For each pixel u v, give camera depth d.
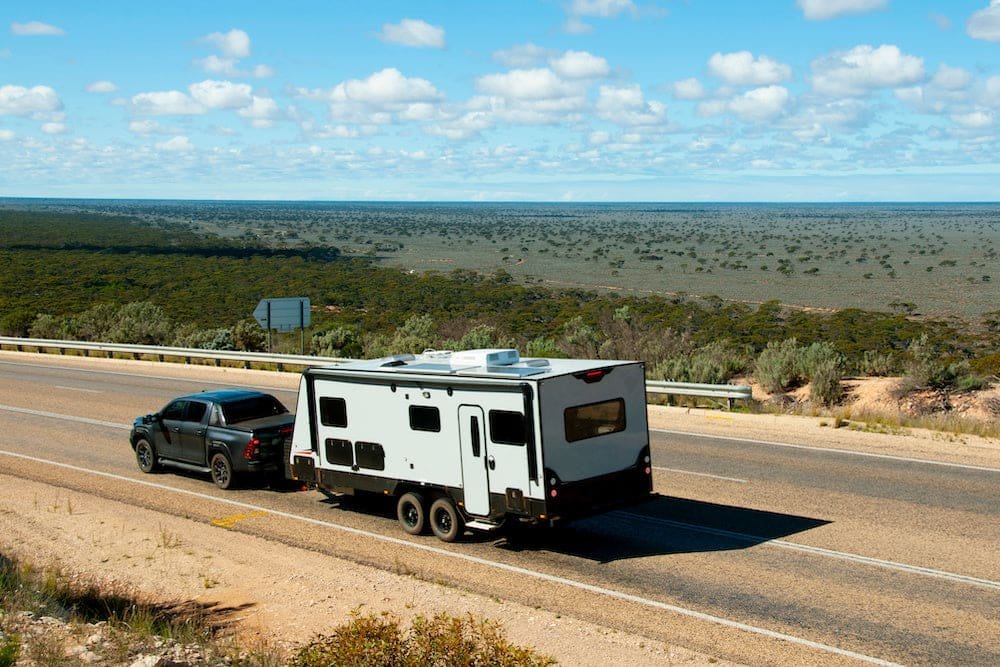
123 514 14.03
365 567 11.10
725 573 10.31
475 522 11.65
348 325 49.25
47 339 44.69
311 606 9.82
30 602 9.58
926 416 18.55
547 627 8.88
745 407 20.91
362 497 14.74
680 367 24.11
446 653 6.80
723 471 15.21
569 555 11.27
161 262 113.94
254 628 9.29
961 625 8.62
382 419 12.62
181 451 16.34
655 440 18.11
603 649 8.30
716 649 8.26
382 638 7.01
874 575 10.02
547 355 27.55
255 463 15.03
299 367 31.75
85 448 19.59
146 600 10.21
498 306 76.19
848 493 13.46
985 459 15.22
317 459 13.61
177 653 8.15
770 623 8.83
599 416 11.40
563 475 11.00
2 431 22.00
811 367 23.47
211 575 11.05
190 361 35.56
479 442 11.44
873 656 8.02
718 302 75.81
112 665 7.75
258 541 12.40
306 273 102.69
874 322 57.34
